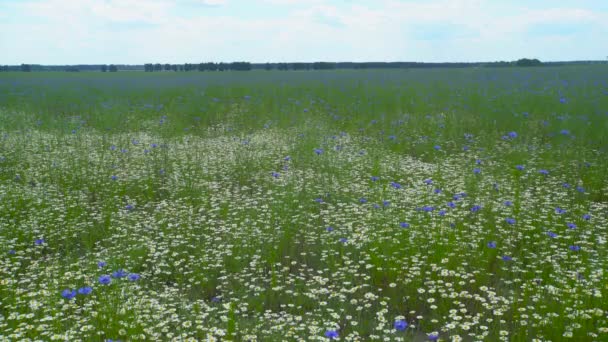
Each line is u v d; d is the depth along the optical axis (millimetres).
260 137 12727
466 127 12805
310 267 5777
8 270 5562
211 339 4008
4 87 26703
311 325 4266
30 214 7027
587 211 6746
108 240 6375
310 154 10133
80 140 11922
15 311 4547
